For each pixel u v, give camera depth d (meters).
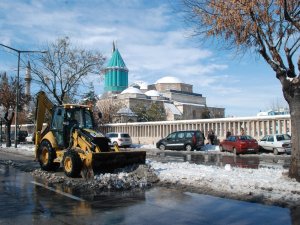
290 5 12.45
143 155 14.30
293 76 12.53
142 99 94.94
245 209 8.63
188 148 34.28
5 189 11.54
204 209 8.69
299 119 12.02
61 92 31.47
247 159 24.33
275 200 9.36
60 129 15.70
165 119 90.25
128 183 11.91
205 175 13.12
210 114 102.38
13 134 56.62
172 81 112.69
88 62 33.50
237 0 12.05
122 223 7.52
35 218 7.94
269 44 12.52
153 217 7.99
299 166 11.86
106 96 91.38
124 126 49.97
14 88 41.94
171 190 11.16
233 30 12.64
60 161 15.01
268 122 35.03
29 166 17.95
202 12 13.12
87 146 13.92
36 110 17.83
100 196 10.38
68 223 7.54
